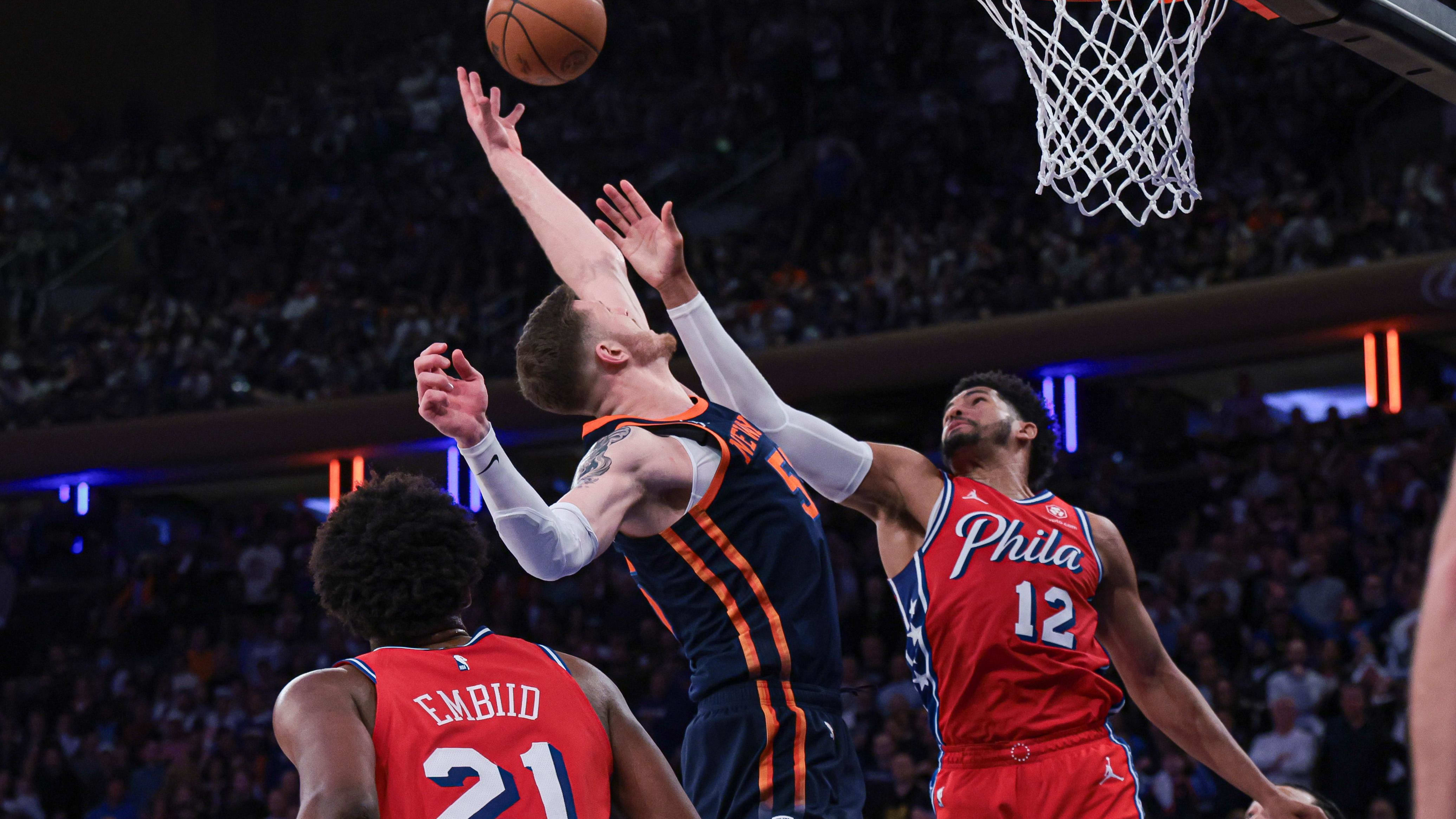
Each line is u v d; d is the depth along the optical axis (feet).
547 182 8.75
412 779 5.58
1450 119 35.78
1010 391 9.38
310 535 40.24
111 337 45.55
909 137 43.04
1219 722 8.93
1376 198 35.55
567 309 7.54
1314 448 31.58
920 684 8.87
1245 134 38.75
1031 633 8.45
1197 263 35.04
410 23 57.47
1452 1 10.30
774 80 46.78
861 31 46.52
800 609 6.97
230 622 37.86
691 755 6.97
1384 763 21.43
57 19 58.54
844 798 6.83
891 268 39.24
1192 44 10.91
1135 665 9.03
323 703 5.62
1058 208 38.42
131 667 37.99
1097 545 8.94
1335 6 9.20
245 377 42.65
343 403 40.32
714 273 41.37
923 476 8.98
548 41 8.85
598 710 6.09
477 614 35.14
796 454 8.46
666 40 50.93
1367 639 23.84
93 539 43.24
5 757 34.22
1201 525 31.94
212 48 58.34
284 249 48.08
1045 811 8.28
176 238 49.19
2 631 41.22
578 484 6.66
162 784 31.78
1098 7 12.71
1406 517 28.58
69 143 57.06
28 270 47.52
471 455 6.05
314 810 5.25
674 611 7.14
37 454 42.37
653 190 45.68
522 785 5.65
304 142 51.78
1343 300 31.86
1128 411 35.81
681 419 7.12
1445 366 34.78
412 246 46.39
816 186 42.86
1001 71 43.09
